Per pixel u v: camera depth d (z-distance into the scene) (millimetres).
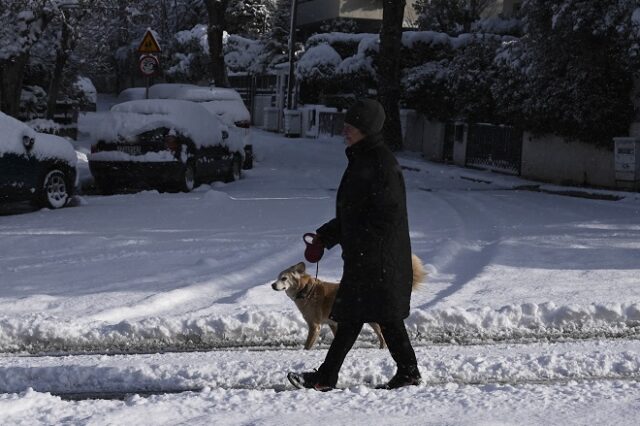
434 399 5043
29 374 5930
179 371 5969
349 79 39562
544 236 12578
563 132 22688
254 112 56094
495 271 9711
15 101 24156
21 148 14984
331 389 5457
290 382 5492
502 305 7883
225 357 6484
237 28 63969
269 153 32625
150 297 8211
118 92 74812
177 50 62344
